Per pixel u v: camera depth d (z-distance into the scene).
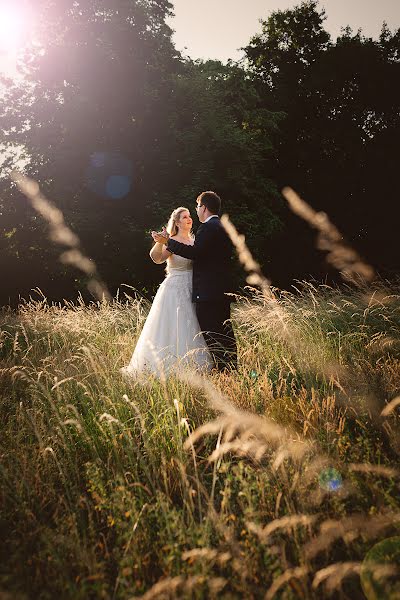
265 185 18.66
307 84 22.92
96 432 3.10
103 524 2.37
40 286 16.48
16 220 16.14
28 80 15.98
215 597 1.72
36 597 1.88
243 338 5.32
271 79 24.08
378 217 23.39
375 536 2.00
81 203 15.93
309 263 22.31
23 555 2.06
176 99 16.77
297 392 3.80
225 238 4.84
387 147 23.19
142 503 2.33
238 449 2.76
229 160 17.19
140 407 3.28
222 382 3.77
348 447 2.61
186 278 4.90
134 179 16.31
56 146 15.79
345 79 22.97
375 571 1.74
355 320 5.52
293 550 2.02
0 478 2.62
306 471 2.32
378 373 3.67
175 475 2.62
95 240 15.59
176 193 15.91
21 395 4.21
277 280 22.67
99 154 15.84
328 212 23.41
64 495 2.56
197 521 2.38
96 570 1.88
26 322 6.45
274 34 24.38
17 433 3.17
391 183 22.91
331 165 23.42
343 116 23.47
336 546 2.09
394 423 2.76
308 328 5.20
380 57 23.39
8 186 16.03
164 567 1.94
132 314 6.75
